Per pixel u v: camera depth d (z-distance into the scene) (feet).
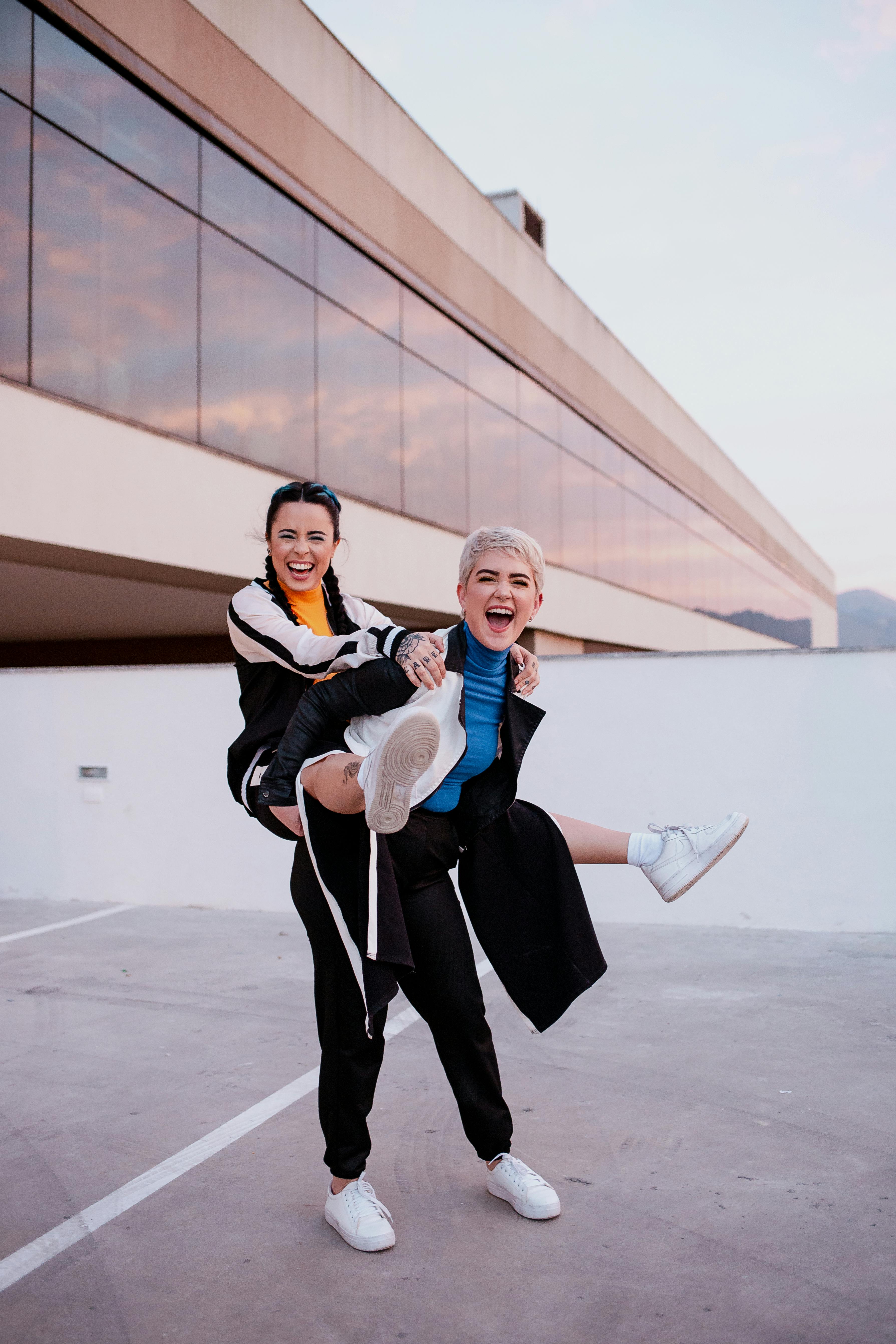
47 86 25.44
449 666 7.46
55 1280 7.04
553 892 8.09
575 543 60.90
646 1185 8.30
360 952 6.95
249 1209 8.07
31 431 24.35
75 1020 13.30
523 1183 7.86
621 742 19.11
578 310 62.28
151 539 27.86
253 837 20.92
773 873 18.28
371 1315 6.52
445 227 46.01
